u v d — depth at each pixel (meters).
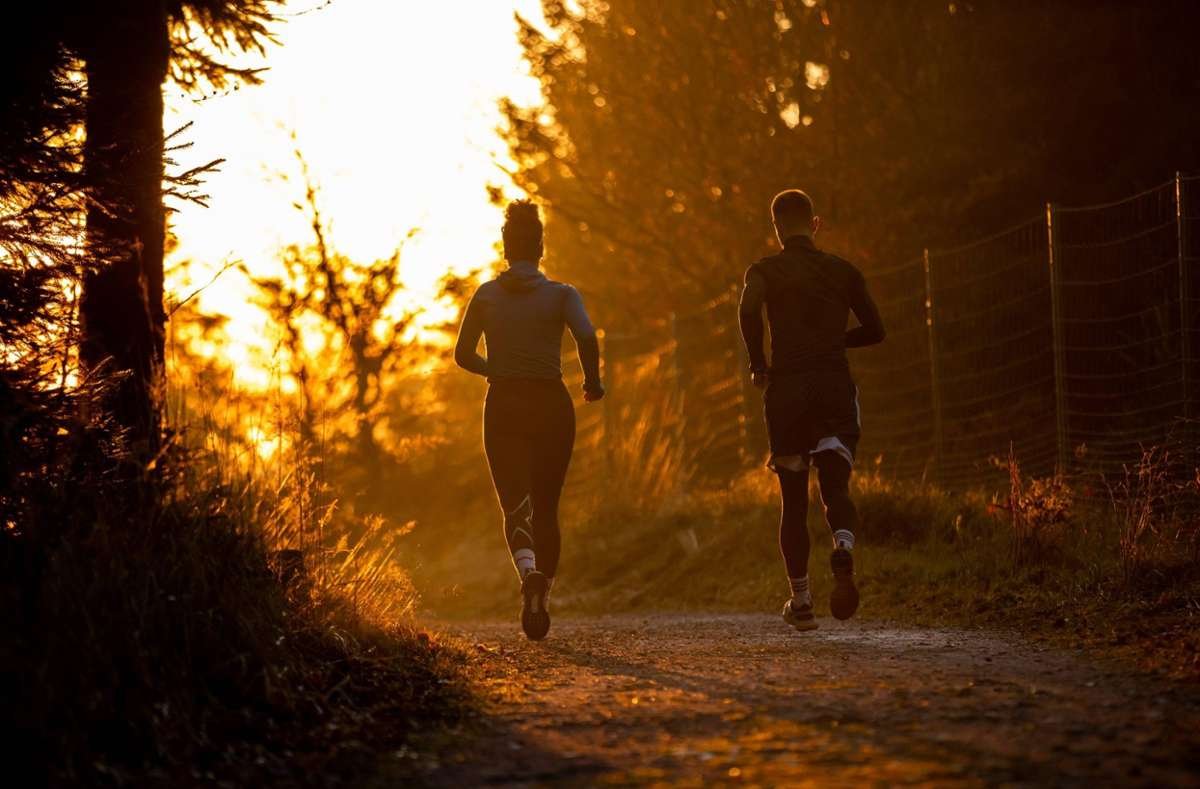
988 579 22.83
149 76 16.66
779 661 14.81
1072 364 42.16
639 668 14.78
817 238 54.56
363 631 15.20
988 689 12.00
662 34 61.88
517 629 24.06
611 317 70.94
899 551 27.84
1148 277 41.53
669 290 65.62
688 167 61.66
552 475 18.12
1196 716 10.41
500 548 42.91
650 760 9.61
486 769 9.58
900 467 42.12
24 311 14.36
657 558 36.03
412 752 10.25
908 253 50.22
